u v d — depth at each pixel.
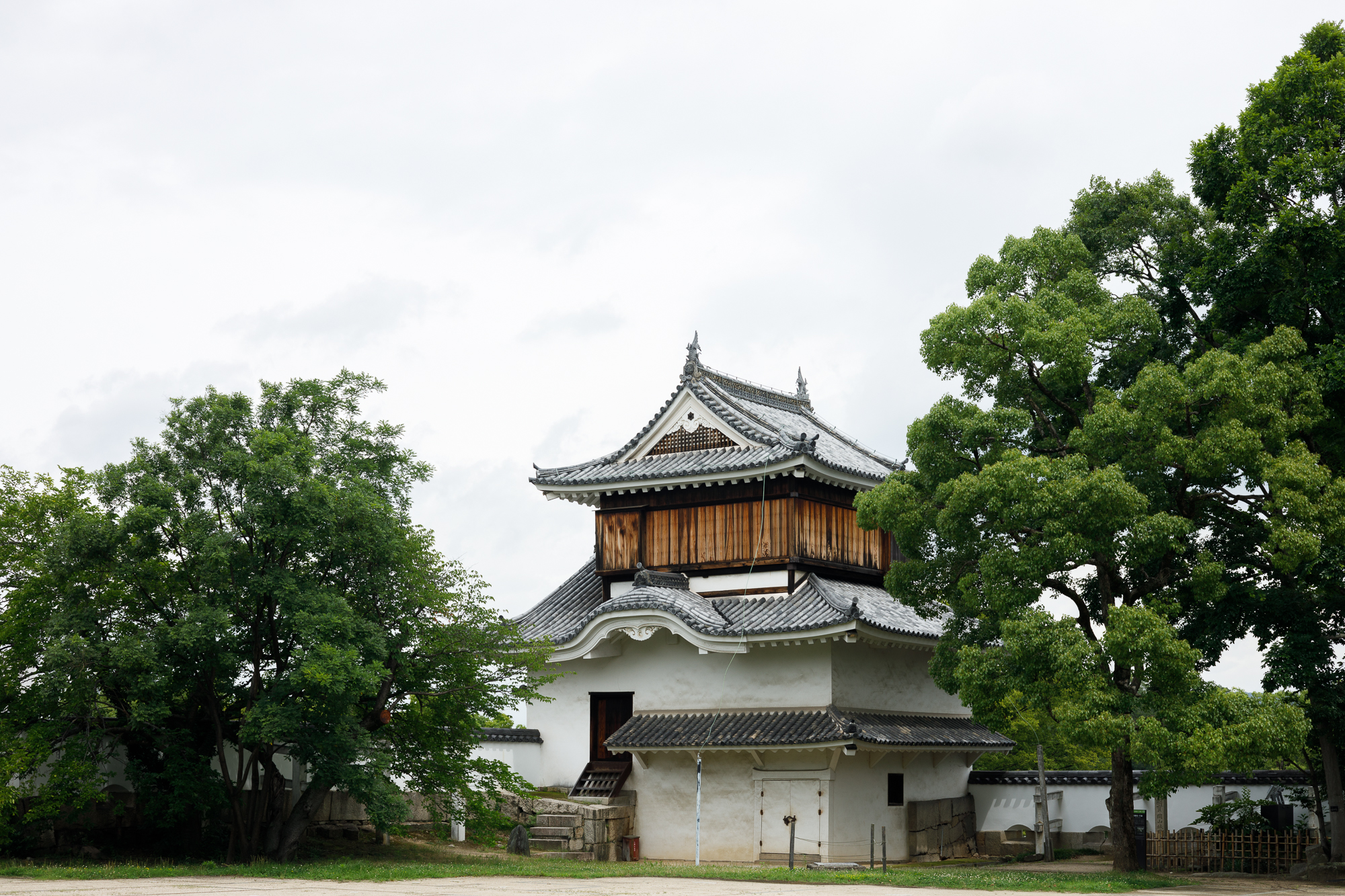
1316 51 28.00
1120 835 26.94
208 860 26.31
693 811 33.91
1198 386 24.89
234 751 30.64
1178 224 30.17
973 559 27.80
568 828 32.25
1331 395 26.19
